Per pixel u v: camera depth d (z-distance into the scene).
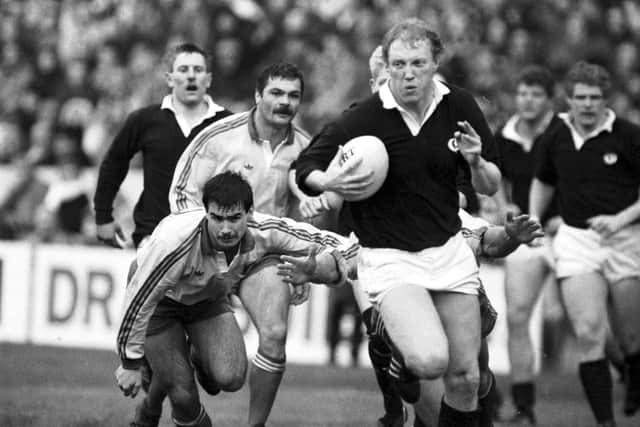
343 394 37.97
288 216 30.88
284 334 25.64
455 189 23.25
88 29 69.25
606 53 65.25
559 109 51.66
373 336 26.83
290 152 29.97
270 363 25.59
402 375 23.62
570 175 34.12
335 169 22.47
